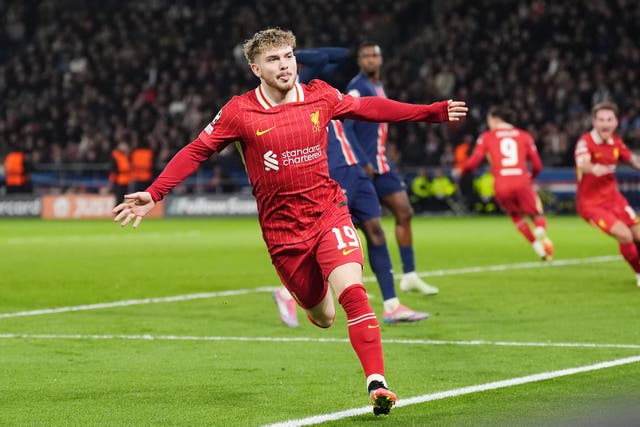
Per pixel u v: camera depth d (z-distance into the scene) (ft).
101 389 41.83
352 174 60.18
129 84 236.22
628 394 39.63
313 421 35.81
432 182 197.98
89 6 266.16
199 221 191.01
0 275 90.22
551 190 191.93
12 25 265.75
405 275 72.28
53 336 55.98
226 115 37.88
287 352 50.55
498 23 230.68
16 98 246.27
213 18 249.96
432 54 230.07
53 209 209.15
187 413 37.47
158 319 62.69
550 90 209.67
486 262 100.27
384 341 53.36
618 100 202.28
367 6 244.22
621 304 67.92
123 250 119.65
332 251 37.76
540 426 34.65
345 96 39.01
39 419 36.73
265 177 38.27
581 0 222.69
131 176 205.16
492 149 106.42
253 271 93.50
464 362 47.14
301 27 239.09
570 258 104.47
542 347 51.01
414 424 35.17
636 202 186.70
